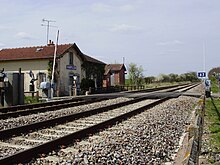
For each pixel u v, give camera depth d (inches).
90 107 887.1
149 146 380.2
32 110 735.1
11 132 441.4
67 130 495.2
